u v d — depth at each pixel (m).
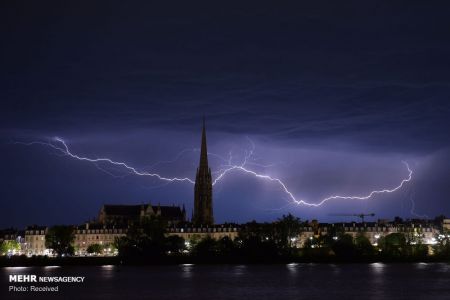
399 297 190.38
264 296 196.00
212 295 199.38
